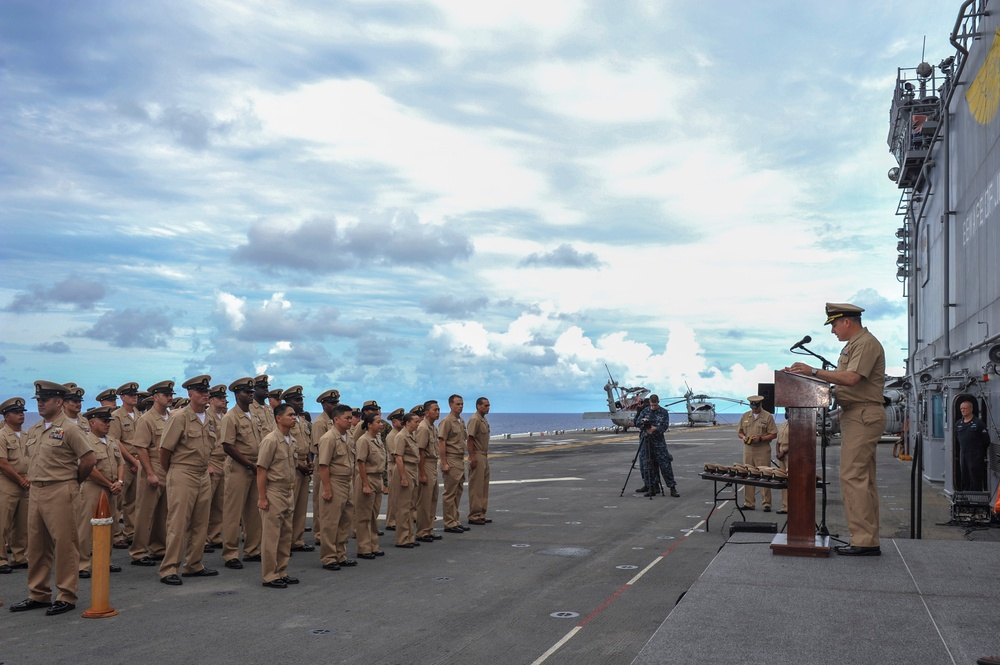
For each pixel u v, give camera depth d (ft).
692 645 13.38
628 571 33.24
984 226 50.14
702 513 51.37
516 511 53.31
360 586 30.58
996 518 42.16
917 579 17.54
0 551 34.09
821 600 15.96
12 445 34.81
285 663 21.09
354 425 47.37
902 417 117.50
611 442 152.56
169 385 38.19
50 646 22.63
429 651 22.15
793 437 20.59
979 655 12.83
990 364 46.98
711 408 243.19
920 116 73.77
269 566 30.45
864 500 20.08
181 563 35.94
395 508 43.21
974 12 52.54
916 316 85.61
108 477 35.19
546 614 26.17
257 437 36.24
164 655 21.79
